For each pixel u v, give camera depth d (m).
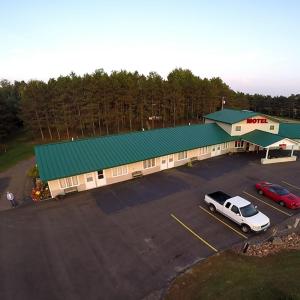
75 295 12.67
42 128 52.84
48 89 47.38
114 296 12.56
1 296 12.72
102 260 15.19
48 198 23.53
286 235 17.72
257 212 18.59
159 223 19.25
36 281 13.64
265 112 99.81
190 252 15.88
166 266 14.61
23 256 15.67
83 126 51.22
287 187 26.02
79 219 19.91
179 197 23.56
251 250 15.97
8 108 52.03
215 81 73.06
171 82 61.12
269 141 33.38
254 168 31.48
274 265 14.24
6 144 48.09
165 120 61.03
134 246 16.52
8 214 20.84
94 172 25.11
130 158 26.73
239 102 80.88
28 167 34.19
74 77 49.44
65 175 22.73
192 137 34.16
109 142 28.20
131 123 57.12
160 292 12.72
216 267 14.34
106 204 22.30
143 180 27.55
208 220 19.67
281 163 33.47
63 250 16.19
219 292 12.15
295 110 90.38
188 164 31.88
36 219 19.98
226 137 36.72
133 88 51.44
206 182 27.05
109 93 49.50
